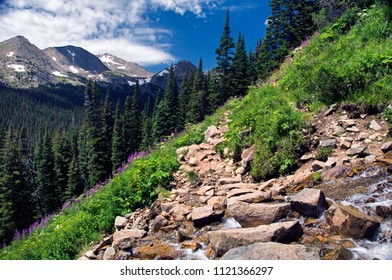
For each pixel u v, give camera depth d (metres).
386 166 6.06
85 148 69.38
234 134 10.10
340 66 9.55
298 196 5.56
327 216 4.99
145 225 6.79
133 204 8.15
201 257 5.01
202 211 6.33
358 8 13.69
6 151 49.88
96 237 7.47
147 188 8.29
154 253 5.44
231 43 43.41
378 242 4.33
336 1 15.48
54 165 66.38
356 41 10.77
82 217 8.64
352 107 8.21
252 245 4.55
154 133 57.06
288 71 13.49
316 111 8.93
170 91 60.41
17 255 8.80
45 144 59.94
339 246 4.36
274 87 12.79
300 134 8.13
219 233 5.09
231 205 5.90
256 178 8.02
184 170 9.49
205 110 49.28
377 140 6.97
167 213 6.80
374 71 8.55
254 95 13.57
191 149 11.13
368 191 5.46
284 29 26.17
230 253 4.61
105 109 76.19
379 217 4.73
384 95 7.78
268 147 8.30
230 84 43.06
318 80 9.54
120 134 65.31
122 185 8.86
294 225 4.84
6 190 46.66
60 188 59.25
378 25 10.83
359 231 4.45
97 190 16.19
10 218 44.34
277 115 8.98
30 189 53.09
